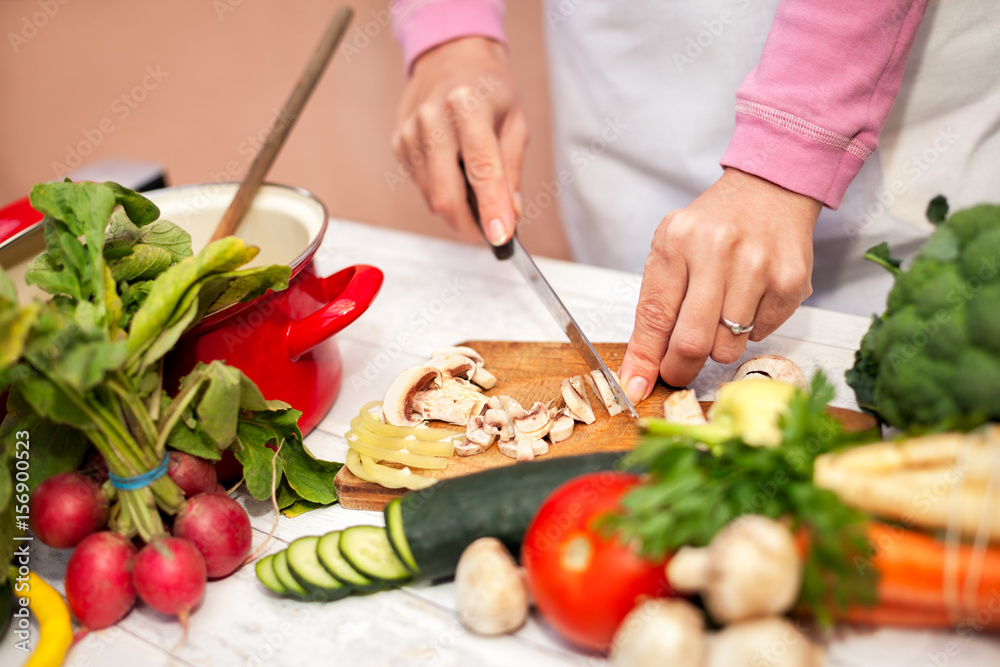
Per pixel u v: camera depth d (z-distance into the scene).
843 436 0.65
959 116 1.15
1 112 3.44
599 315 1.18
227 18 2.81
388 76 2.69
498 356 1.09
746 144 0.88
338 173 2.97
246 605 0.75
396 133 1.30
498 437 0.92
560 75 1.49
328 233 1.51
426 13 1.29
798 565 0.56
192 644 0.71
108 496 0.72
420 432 0.90
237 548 0.74
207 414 0.72
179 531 0.73
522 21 2.36
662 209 1.46
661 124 1.36
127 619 0.74
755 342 1.05
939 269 0.73
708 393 0.97
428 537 0.70
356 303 0.87
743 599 0.54
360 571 0.73
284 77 2.85
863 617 0.63
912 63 1.12
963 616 0.61
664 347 0.93
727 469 0.62
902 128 1.18
